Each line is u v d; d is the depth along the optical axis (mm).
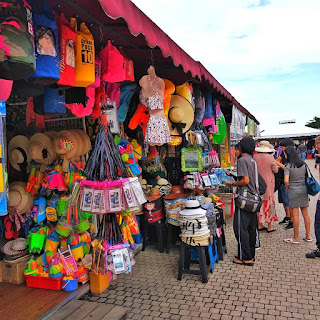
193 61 4203
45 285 3607
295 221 5449
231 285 3883
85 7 2715
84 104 3201
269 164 6094
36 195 3986
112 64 3094
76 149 3830
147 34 2809
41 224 3941
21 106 4188
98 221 4379
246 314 3201
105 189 2941
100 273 3373
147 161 5723
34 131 4238
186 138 5250
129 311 3309
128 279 4125
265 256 4910
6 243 3875
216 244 4793
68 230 3605
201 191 5570
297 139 36438
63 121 4406
